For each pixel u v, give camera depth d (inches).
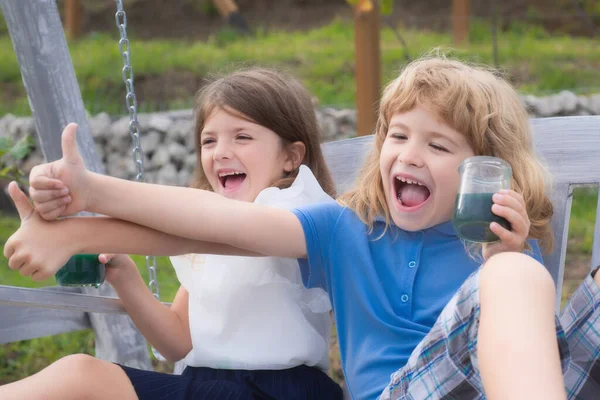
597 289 83.1
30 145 141.5
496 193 74.7
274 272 91.0
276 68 109.7
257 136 98.0
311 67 322.7
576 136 99.7
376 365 84.0
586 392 83.2
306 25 407.8
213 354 90.7
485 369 67.2
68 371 81.1
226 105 97.7
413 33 374.0
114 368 84.6
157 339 97.0
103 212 81.0
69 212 79.6
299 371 92.0
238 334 90.7
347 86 303.7
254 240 84.4
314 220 88.3
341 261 88.4
